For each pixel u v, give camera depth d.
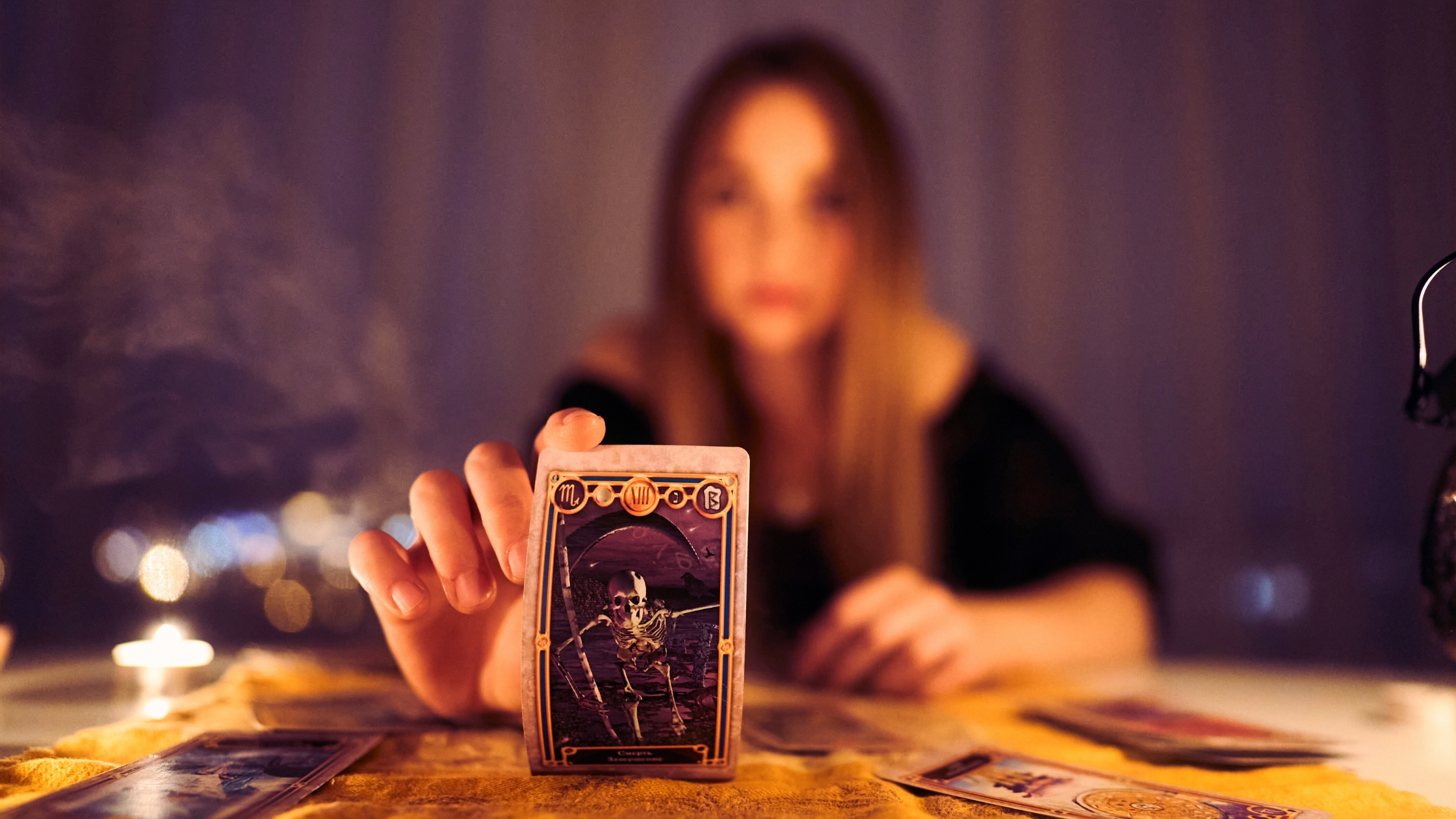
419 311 3.12
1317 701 1.12
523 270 3.21
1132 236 3.21
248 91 3.01
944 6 3.28
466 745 0.78
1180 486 3.12
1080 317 3.20
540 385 3.18
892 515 2.34
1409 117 3.09
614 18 3.29
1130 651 1.71
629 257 3.27
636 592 0.68
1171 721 0.93
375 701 0.97
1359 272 3.10
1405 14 3.10
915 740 0.86
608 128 3.28
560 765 0.68
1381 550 2.99
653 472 0.70
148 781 0.63
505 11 3.24
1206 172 3.19
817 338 2.50
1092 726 0.90
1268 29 3.19
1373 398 3.05
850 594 1.27
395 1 3.15
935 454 2.38
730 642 0.68
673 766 0.69
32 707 0.93
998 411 2.47
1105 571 1.96
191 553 2.50
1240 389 3.13
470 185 3.20
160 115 2.91
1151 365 3.17
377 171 3.11
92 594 2.48
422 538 0.81
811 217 2.43
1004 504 2.26
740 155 2.41
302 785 0.63
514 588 0.82
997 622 1.51
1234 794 0.67
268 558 2.55
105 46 2.85
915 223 2.54
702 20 3.31
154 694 1.02
